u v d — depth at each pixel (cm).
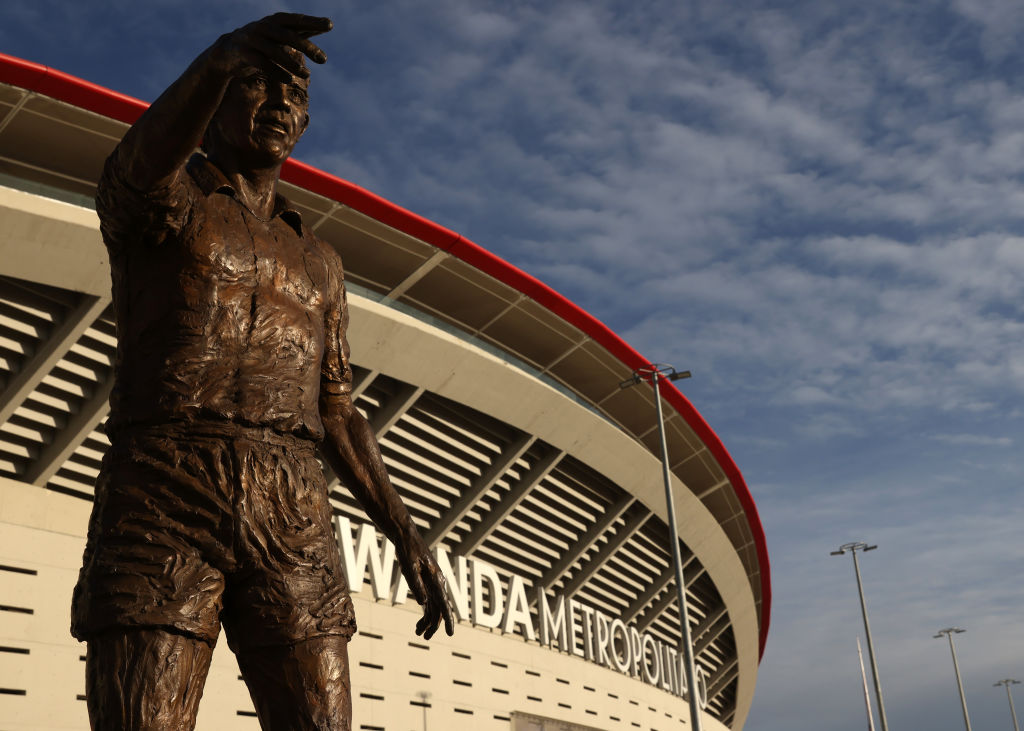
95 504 239
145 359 238
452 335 2322
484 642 2647
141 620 218
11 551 1756
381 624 2323
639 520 3194
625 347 2773
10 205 1568
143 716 212
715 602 4106
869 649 4278
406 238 2245
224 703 1934
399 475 2488
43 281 1658
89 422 1848
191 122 219
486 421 2588
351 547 2256
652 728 3353
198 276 242
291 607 235
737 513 3853
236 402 239
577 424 2680
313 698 235
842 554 4550
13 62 1641
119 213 235
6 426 1789
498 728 2584
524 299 2519
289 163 1989
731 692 5041
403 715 2314
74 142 1834
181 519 229
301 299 262
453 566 2684
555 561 3083
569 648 2983
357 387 2219
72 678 1758
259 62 210
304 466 249
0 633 1698
